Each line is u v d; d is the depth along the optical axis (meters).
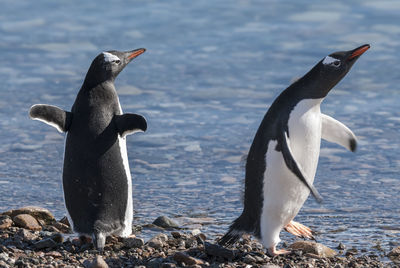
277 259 24.44
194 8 78.25
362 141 41.06
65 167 25.27
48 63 59.62
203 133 43.00
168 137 42.34
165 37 67.38
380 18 72.75
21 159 38.84
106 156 25.03
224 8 78.12
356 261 24.44
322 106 47.97
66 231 28.14
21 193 33.78
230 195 33.59
